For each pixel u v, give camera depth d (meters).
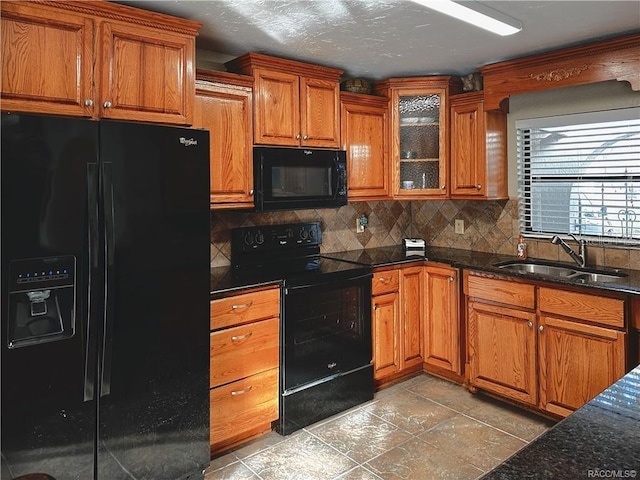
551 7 2.35
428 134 3.76
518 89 3.24
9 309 1.79
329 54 3.10
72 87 2.04
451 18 2.48
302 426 2.98
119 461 2.08
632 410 1.21
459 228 4.10
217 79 2.80
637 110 3.01
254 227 3.31
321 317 3.06
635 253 3.09
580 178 3.35
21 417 1.83
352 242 4.04
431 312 3.67
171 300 2.21
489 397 3.37
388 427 2.97
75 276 1.92
